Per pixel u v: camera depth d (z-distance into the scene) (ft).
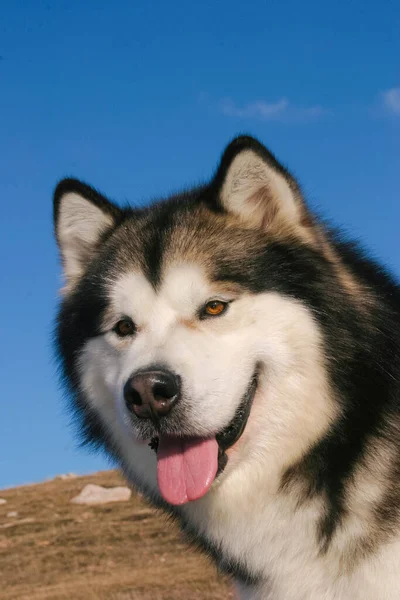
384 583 2.99
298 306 3.10
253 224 3.26
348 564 3.02
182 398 2.98
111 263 3.33
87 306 3.35
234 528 3.16
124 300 3.20
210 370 3.02
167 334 3.07
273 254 3.17
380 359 3.10
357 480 3.05
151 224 3.35
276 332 3.08
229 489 3.12
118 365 3.23
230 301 3.10
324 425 3.07
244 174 3.25
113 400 3.30
